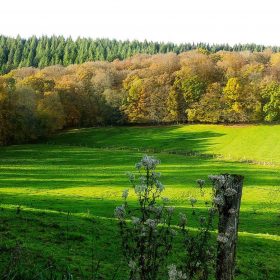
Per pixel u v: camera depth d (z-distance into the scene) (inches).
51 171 2684.5
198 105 5103.3
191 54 6899.6
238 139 4320.9
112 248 678.5
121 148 4190.5
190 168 2901.1
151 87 5324.8
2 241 583.2
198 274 292.0
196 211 1433.3
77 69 6894.7
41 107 4606.3
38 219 820.0
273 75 5388.8
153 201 268.1
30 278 360.2
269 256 807.7
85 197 1722.4
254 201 1815.9
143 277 259.4
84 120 5487.2
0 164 2994.6
